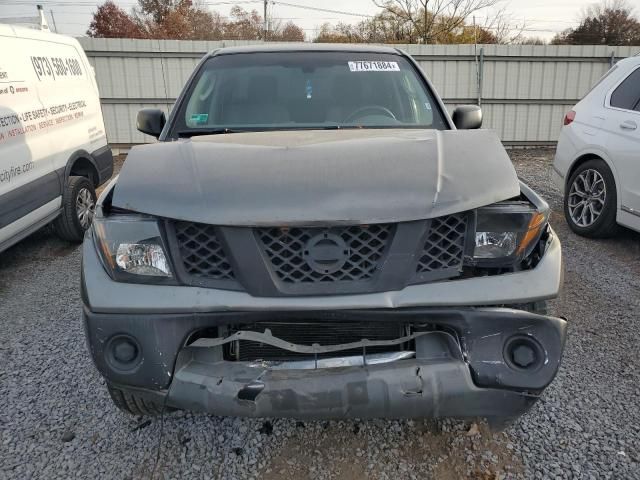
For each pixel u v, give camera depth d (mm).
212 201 1986
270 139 2588
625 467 2289
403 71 3615
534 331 2006
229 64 3623
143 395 2057
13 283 4703
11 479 2268
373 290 1955
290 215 1917
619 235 5719
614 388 2879
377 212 1933
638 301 4039
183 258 2000
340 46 3803
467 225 2043
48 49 5309
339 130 2889
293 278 1954
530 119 12711
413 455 2400
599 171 5355
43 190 4855
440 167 2174
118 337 1990
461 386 1998
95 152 6066
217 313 1945
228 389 1982
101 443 2490
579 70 12445
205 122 3299
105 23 36688
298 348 2053
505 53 12273
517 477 2258
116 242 2018
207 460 2381
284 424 2611
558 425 2574
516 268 2105
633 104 5156
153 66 11820
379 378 1987
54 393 2893
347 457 2393
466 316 1975
